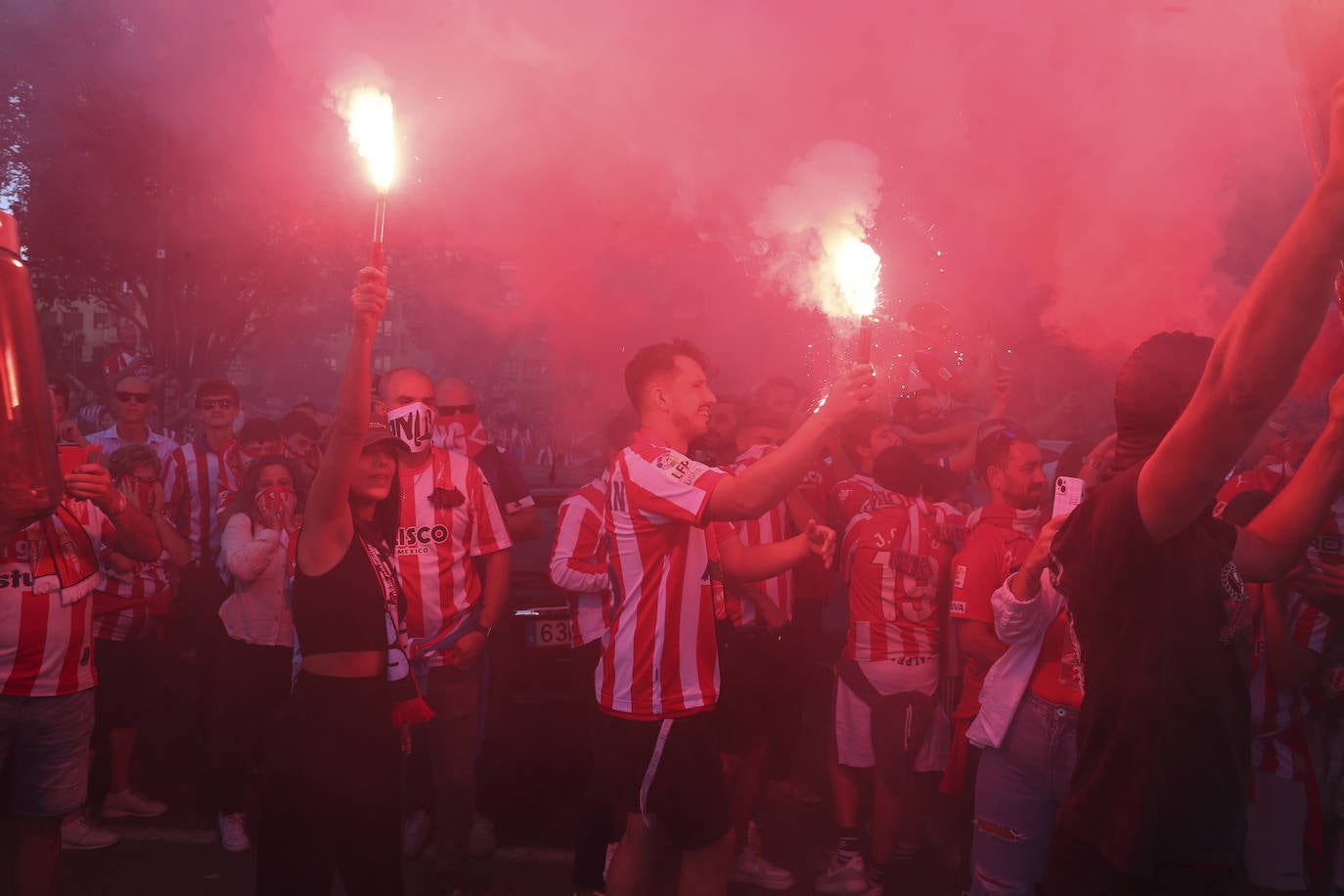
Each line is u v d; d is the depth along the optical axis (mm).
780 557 3125
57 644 3404
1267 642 3531
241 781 4566
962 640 3547
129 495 4805
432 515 4090
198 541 5613
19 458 1774
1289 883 3656
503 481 5062
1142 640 1785
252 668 4578
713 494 2674
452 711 4086
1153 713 1760
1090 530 1865
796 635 4395
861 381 2557
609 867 2936
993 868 2986
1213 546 1811
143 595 4824
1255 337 1511
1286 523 1975
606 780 2938
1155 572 1779
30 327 1808
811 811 5160
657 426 3033
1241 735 1787
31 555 3361
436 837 4281
